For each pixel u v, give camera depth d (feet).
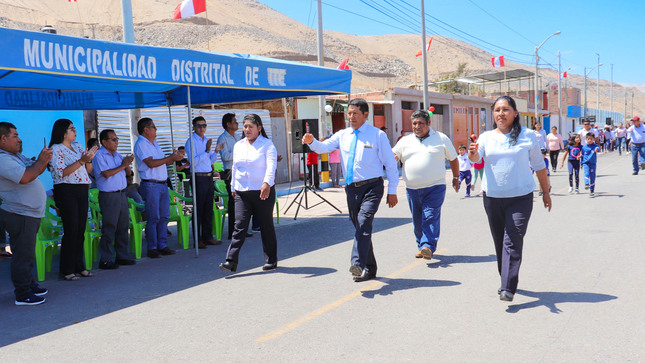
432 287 17.89
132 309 17.12
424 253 21.49
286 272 21.08
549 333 13.35
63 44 17.66
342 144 18.76
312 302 16.79
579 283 17.65
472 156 15.93
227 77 24.49
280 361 12.28
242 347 13.28
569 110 195.31
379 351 12.61
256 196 20.98
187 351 13.19
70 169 20.36
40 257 21.56
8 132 17.72
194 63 22.91
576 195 41.98
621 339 12.78
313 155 53.88
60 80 25.00
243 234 21.09
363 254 17.98
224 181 31.86
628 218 29.89
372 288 18.12
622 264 19.88
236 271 21.83
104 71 19.10
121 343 13.99
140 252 25.52
